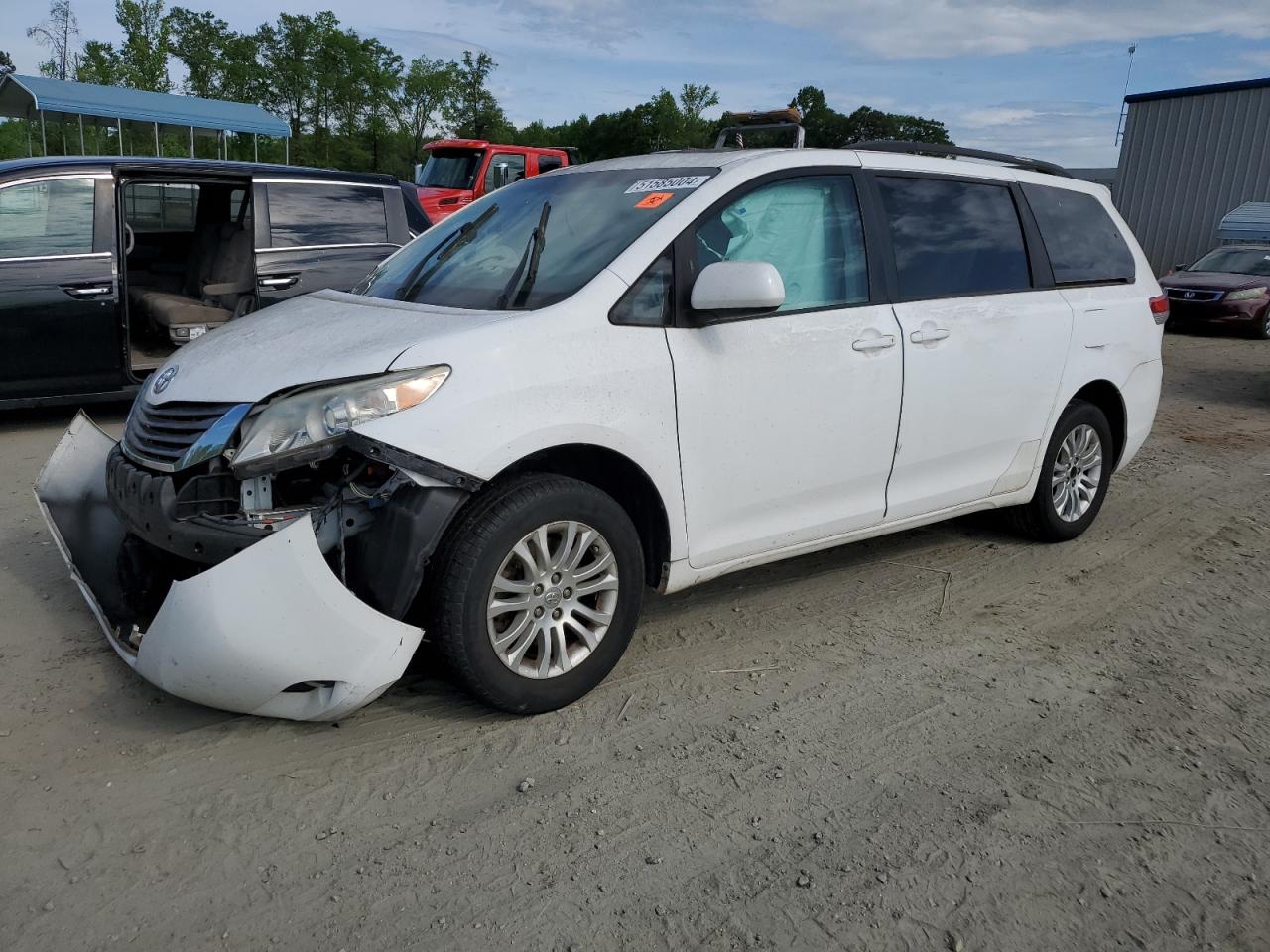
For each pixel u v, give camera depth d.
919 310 4.16
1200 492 6.44
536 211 3.97
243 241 7.68
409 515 2.91
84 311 6.62
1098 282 5.10
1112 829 2.78
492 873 2.53
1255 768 3.11
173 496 3.01
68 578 4.27
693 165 3.87
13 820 2.66
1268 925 2.42
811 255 3.88
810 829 2.74
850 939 2.33
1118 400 5.23
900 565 4.88
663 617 4.17
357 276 7.77
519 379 3.06
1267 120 20.48
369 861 2.55
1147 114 22.22
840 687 3.58
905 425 4.12
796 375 3.71
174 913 2.35
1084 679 3.70
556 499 3.13
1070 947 2.33
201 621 2.75
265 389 3.00
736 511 3.68
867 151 4.24
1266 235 17.42
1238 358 13.24
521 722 3.25
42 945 2.23
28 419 7.27
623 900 2.44
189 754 3.00
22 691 3.32
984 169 4.68
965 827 2.76
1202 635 4.14
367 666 2.86
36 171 6.46
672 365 3.38
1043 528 5.09
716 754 3.11
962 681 3.65
